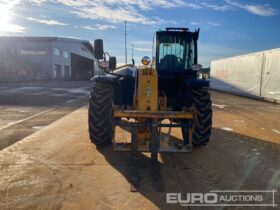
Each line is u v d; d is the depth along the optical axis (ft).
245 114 39.34
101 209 11.52
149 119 16.51
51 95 64.08
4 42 170.60
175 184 14.15
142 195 12.84
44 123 28.99
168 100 21.11
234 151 20.17
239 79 78.33
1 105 44.45
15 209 11.42
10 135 23.52
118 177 14.71
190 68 21.63
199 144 20.44
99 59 19.29
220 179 14.98
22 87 91.20
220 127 28.91
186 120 17.84
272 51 60.08
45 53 170.60
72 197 12.48
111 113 17.66
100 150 19.22
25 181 14.05
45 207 11.59
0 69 124.26
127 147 16.58
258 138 24.44
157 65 21.63
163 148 16.60
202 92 19.89
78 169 15.74
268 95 61.16
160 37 21.53
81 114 35.37
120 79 20.21
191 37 21.48
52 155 18.11
